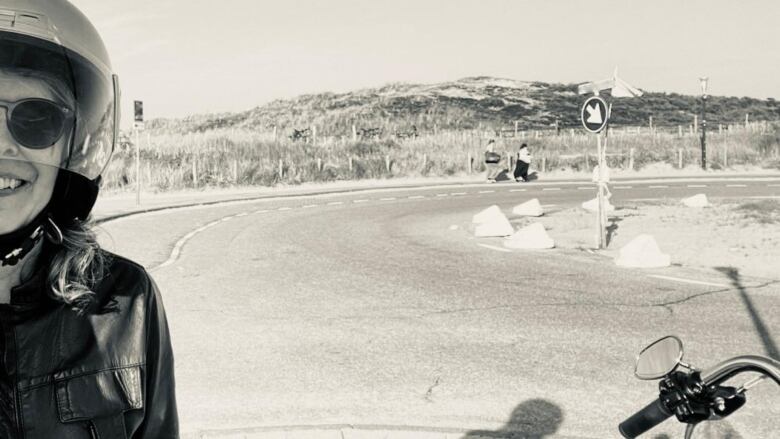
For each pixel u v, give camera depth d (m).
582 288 10.45
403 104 94.50
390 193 30.75
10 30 1.29
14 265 1.34
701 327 8.18
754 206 20.83
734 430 5.25
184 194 31.52
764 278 10.99
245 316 8.82
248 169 35.91
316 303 9.55
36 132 1.31
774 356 7.04
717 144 46.91
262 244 15.27
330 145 43.91
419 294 10.12
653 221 18.03
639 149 46.81
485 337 7.85
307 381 6.40
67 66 1.36
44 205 1.35
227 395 6.04
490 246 15.02
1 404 1.29
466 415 5.60
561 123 84.00
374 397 6.00
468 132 59.28
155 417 1.51
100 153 1.49
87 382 1.35
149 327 1.48
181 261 13.00
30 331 1.32
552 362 6.95
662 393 1.70
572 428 5.35
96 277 1.41
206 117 86.56
